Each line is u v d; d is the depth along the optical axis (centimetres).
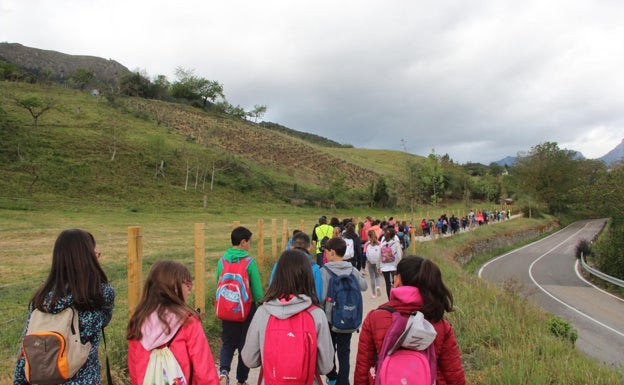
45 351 266
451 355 324
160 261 316
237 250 534
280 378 319
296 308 330
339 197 5984
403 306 316
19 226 2427
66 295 286
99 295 297
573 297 2223
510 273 2998
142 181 4731
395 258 1038
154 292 302
